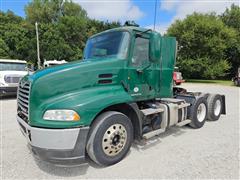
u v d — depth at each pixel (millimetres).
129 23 4273
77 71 3363
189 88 19109
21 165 3586
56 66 3553
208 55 29641
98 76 3559
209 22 29875
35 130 3037
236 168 3469
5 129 5570
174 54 5008
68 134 3023
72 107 3074
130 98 3775
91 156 3398
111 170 3436
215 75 29812
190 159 3801
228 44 31203
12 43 34938
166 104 4746
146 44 4258
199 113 5891
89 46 4695
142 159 3809
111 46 4160
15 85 10203
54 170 3438
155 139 4863
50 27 37188
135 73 4082
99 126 3346
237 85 22328
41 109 3111
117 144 3590
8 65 11328
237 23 38250
